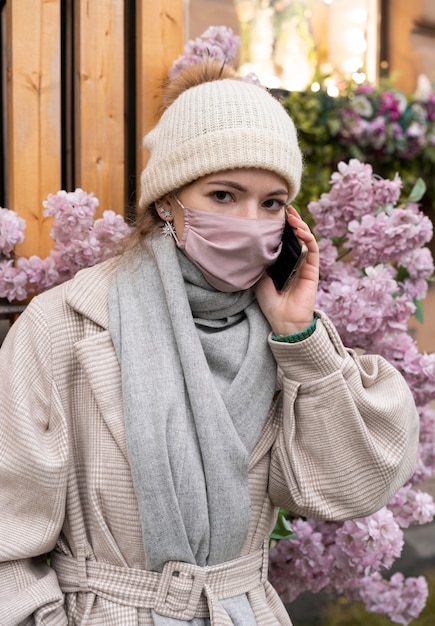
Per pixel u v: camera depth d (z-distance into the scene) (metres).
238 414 1.52
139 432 1.43
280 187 1.54
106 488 1.47
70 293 1.57
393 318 2.34
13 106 2.28
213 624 1.44
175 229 1.59
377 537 2.20
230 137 1.47
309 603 3.16
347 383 1.57
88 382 1.53
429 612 3.23
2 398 1.52
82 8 2.36
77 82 2.40
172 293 1.52
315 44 3.78
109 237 2.12
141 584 1.47
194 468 1.45
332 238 2.48
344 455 1.56
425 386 2.42
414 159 3.61
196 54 2.40
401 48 3.95
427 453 2.56
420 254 2.39
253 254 1.53
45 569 1.55
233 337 1.58
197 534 1.45
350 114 3.36
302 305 1.58
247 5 3.52
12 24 2.26
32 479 1.46
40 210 2.34
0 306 2.23
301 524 2.38
